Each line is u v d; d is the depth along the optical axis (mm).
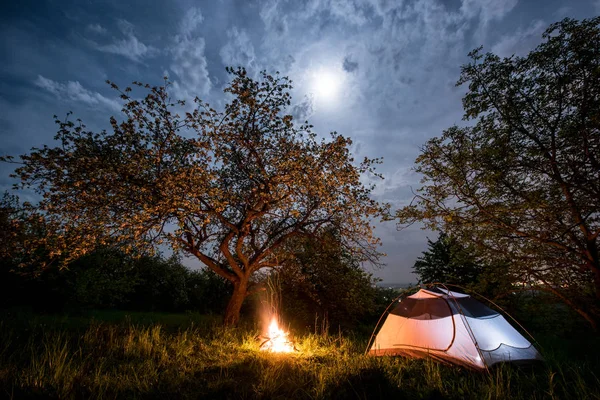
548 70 10469
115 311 17750
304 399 4969
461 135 11703
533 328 14266
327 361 7219
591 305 10922
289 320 14961
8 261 13750
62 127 9469
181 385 5391
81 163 9461
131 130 10234
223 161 11062
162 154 10305
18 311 11727
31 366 5551
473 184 11398
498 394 4871
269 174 11164
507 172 11062
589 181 9766
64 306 14734
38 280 14141
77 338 8055
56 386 4918
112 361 6531
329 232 12992
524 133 10891
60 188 9281
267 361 6859
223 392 5105
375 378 5336
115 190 9836
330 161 11172
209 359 7180
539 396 4902
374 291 16750
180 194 9719
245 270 12734
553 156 10438
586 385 5117
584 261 10625
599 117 9414
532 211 10984
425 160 11977
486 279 12078
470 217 11570
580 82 10039
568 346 9539
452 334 6910
